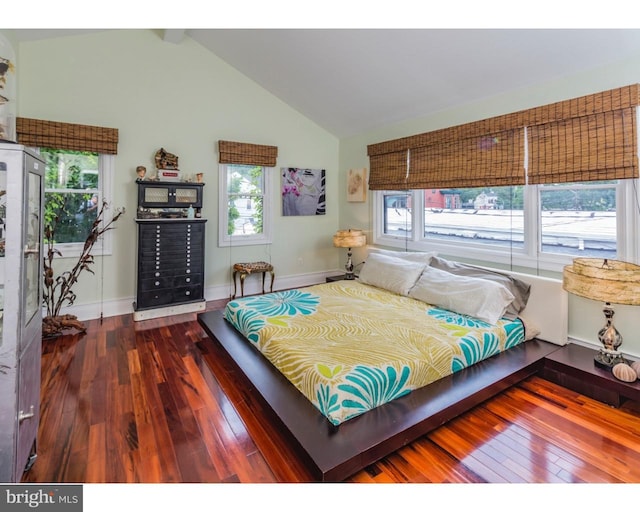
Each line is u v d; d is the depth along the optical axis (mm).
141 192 3816
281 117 5004
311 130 5289
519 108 3078
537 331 2818
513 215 3297
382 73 3557
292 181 5172
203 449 1775
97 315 3859
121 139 3877
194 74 4305
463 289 2928
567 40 2482
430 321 2670
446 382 2115
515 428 1959
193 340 3244
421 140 3986
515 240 3287
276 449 1780
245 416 2066
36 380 1686
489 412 2119
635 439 1858
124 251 3971
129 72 3893
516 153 3092
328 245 5633
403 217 4543
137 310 3756
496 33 2625
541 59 2707
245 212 4859
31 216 1560
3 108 1751
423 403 1892
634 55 2379
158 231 3828
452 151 3674
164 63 4102
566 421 2023
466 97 3453
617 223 2576
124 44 3854
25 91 3354
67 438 1848
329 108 4719
